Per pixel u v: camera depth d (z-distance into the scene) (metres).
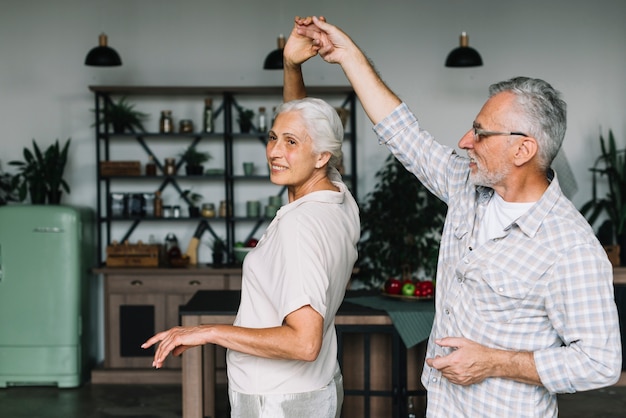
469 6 6.91
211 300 4.80
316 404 2.26
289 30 6.90
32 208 6.21
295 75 2.54
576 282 1.92
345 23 6.92
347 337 4.91
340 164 2.36
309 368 2.23
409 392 4.60
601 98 6.93
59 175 6.51
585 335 1.91
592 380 1.90
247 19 6.89
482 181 2.04
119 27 6.88
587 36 6.91
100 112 6.68
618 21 6.90
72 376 6.24
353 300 4.84
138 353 6.43
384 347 4.92
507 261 1.99
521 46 6.92
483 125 2.01
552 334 2.01
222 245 6.63
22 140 6.90
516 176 2.01
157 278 6.39
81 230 6.32
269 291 2.15
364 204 6.85
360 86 2.40
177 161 6.91
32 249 6.20
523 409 2.01
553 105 1.98
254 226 6.95
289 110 2.21
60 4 6.87
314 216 2.15
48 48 6.88
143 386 6.32
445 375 2.01
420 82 6.94
